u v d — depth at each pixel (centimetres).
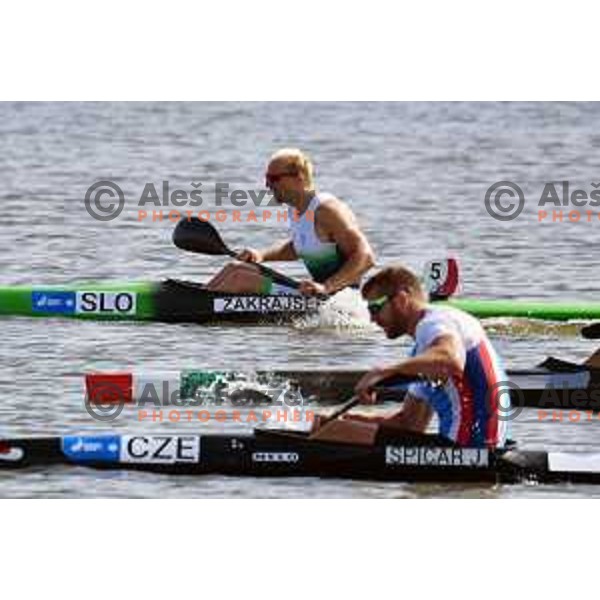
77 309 6638
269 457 4841
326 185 8969
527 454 4803
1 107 11038
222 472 4847
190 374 5512
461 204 8606
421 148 9988
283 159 6544
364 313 6556
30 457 4875
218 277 6631
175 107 11138
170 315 6619
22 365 5909
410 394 4838
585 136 10438
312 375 5559
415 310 4766
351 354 6116
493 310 6631
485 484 4784
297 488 4769
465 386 4775
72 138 10075
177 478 4838
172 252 7625
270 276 6625
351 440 4838
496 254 7650
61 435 5138
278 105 11400
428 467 4803
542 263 7494
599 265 7475
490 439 4797
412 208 8481
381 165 9519
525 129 10669
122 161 9512
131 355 6062
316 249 6594
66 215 8212
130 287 6638
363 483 4806
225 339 6344
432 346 4709
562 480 4781
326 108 11312
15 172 9144
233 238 7944
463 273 7306
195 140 10125
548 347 6316
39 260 7338
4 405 5444
